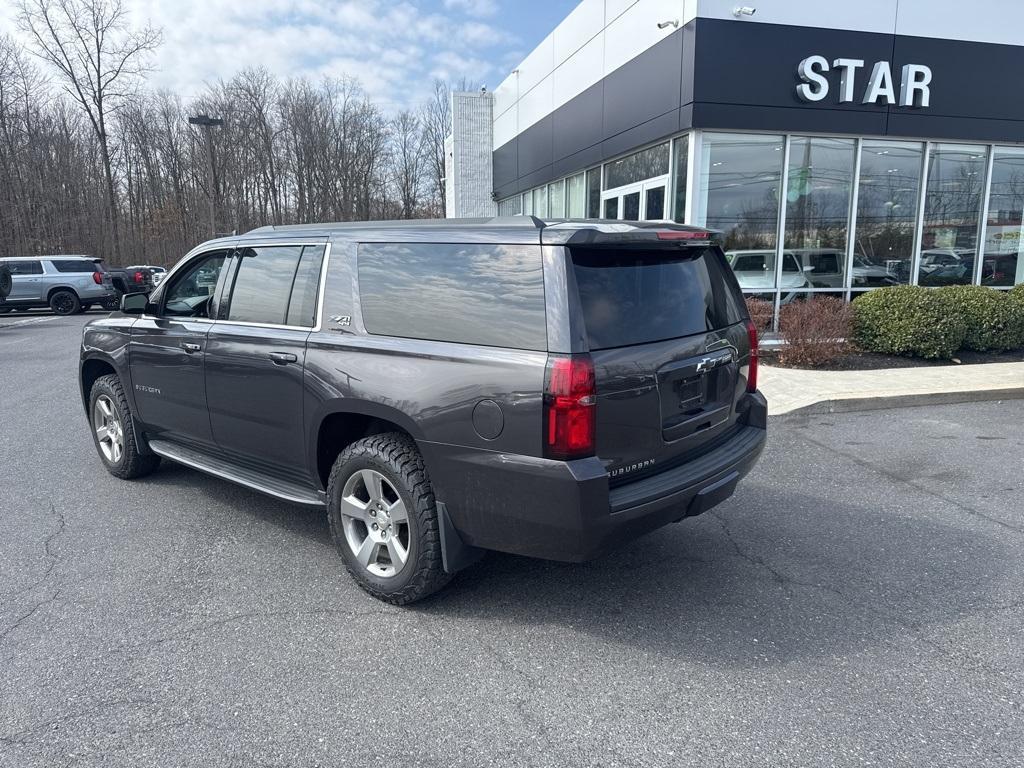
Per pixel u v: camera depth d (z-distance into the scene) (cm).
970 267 1209
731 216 1096
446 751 252
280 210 5241
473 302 316
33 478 555
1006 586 376
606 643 323
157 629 333
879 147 1125
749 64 1028
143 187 5194
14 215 3725
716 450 370
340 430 382
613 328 307
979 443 641
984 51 1100
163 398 477
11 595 365
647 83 1163
